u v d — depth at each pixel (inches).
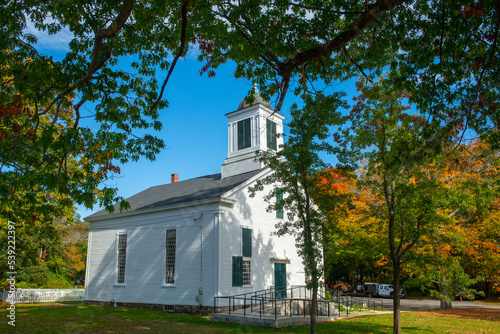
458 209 682.8
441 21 345.7
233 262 787.4
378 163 552.1
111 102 414.6
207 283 764.0
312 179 519.2
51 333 490.6
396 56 385.1
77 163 697.6
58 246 1341.0
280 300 792.9
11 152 371.2
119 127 461.4
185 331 523.2
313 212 510.9
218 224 777.6
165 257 858.8
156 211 903.7
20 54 369.1
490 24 337.4
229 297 708.0
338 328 598.5
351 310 881.5
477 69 335.9
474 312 870.4
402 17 341.7
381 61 379.6
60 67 390.0
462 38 353.7
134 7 385.7
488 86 330.0
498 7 235.3
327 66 378.0
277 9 358.0
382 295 1583.4
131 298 900.0
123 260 956.0
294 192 509.0
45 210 346.9
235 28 344.5
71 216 997.8
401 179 547.2
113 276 957.2
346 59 380.2
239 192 839.1
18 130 383.6
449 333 559.2
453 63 352.8
